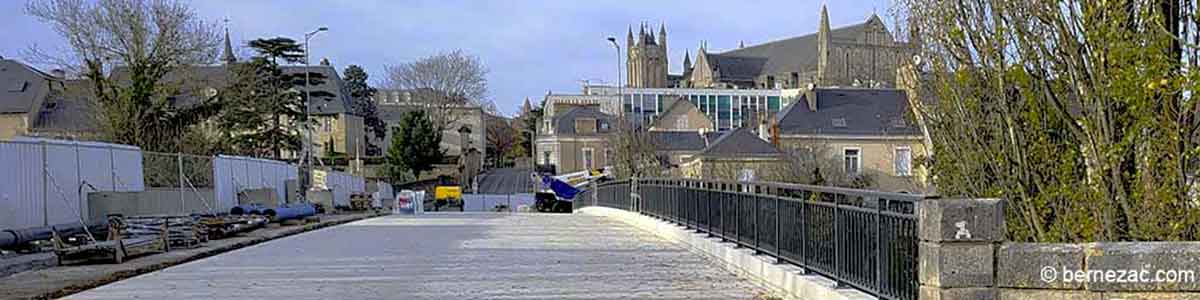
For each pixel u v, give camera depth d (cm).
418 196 4700
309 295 1000
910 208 704
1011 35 775
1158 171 699
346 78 9700
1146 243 624
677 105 7656
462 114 9344
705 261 1348
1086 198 737
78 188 1845
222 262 1376
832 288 835
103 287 1074
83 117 4484
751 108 9556
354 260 1391
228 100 4644
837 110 5112
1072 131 754
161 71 4006
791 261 997
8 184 1576
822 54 9531
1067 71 742
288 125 5616
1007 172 806
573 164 7681
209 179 2553
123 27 3859
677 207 1728
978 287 642
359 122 8944
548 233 2053
